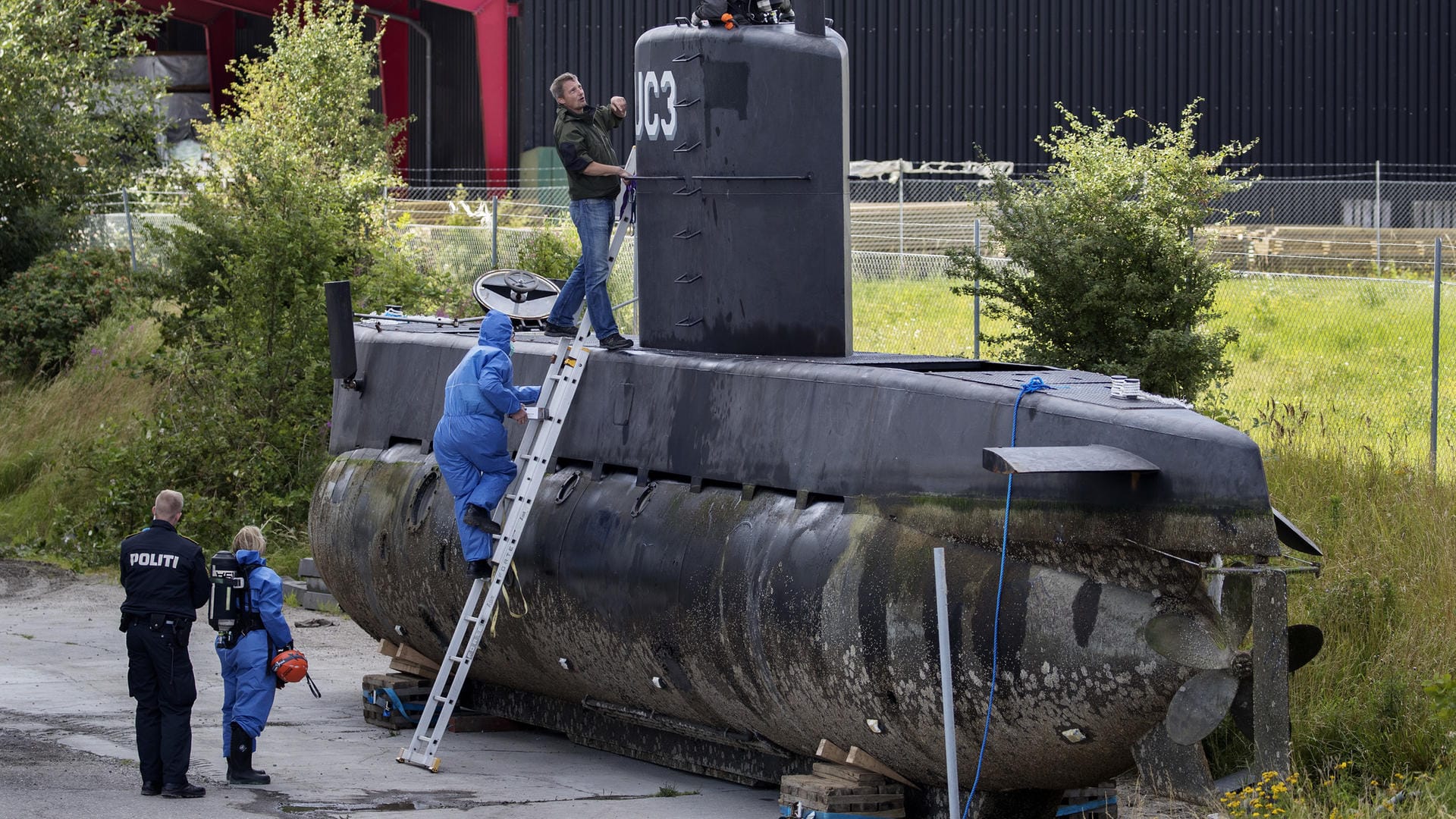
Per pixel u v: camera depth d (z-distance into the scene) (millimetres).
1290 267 72750
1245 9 91688
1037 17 92000
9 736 25000
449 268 54188
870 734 18953
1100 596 16844
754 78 21203
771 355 21500
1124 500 16578
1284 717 16188
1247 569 16250
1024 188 34000
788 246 21234
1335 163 92250
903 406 18688
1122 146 32625
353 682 31125
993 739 17703
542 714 26062
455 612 24797
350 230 51094
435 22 108875
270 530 44438
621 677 22422
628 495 22078
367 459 27625
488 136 94438
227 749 22469
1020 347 32750
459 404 22797
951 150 92562
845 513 19031
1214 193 32250
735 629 19859
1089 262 30922
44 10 72562
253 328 46000
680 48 21953
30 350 61406
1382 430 36031
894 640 17969
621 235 23531
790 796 19703
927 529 18125
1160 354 30344
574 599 22344
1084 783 18188
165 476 46344
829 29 21297
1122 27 92000
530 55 91250
